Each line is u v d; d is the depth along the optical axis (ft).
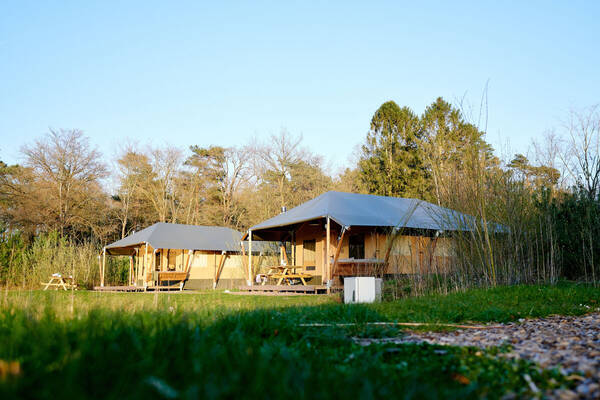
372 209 52.85
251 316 18.30
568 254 40.93
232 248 73.41
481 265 36.83
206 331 14.20
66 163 103.86
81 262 72.33
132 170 120.26
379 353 13.70
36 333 13.04
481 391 10.42
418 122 98.63
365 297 31.73
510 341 16.63
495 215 37.45
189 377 10.00
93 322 13.94
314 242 60.34
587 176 39.86
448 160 42.65
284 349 13.05
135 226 123.54
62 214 102.06
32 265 70.18
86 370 10.02
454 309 24.45
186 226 74.43
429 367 12.44
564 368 12.39
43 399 8.70
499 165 39.58
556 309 25.59
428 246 40.93
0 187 100.07
